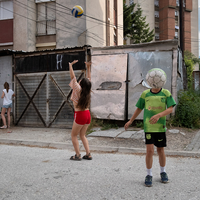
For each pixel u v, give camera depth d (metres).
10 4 14.51
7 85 8.93
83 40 13.91
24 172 3.97
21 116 9.43
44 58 9.15
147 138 3.29
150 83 3.27
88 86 4.60
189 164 4.42
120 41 21.20
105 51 8.33
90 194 3.01
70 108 8.77
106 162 4.65
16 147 6.20
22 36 14.23
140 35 31.23
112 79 8.12
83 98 4.53
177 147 5.59
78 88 4.61
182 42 17.30
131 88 7.95
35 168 4.21
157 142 3.32
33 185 3.35
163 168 3.45
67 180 3.55
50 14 14.45
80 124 4.62
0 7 14.65
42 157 5.07
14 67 9.59
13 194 3.04
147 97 3.36
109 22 17.89
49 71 9.06
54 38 14.41
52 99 9.02
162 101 3.26
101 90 8.24
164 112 3.15
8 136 7.37
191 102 7.79
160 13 45.28
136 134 6.80
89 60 8.59
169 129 7.12
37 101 9.23
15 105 9.52
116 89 8.05
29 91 9.36
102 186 3.29
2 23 14.63
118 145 5.96
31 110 9.30
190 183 3.38
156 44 7.71
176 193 3.01
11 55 9.69
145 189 3.16
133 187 3.24
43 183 3.43
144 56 7.83
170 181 3.48
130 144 6.02
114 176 3.74
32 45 14.48
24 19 14.20
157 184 3.35
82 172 3.96
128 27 29.59
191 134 6.69
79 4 13.88
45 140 6.72
